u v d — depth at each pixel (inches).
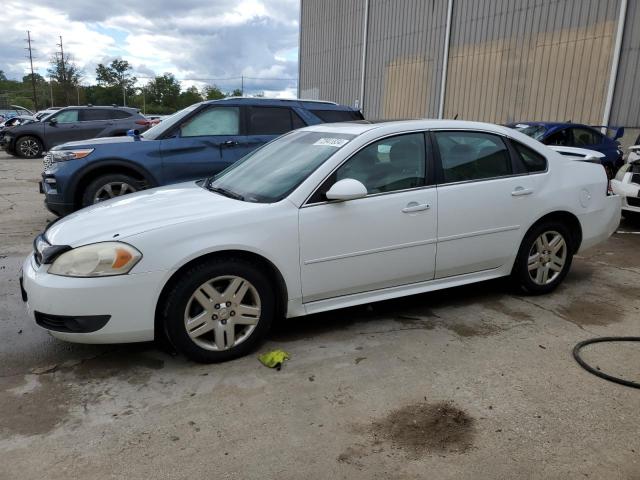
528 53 662.5
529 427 110.5
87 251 126.1
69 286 123.6
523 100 674.8
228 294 136.5
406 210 155.3
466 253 168.2
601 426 110.9
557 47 626.5
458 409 117.3
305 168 152.3
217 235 132.8
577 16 600.7
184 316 132.1
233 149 288.8
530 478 95.6
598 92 585.9
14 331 158.4
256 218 137.7
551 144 444.1
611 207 200.1
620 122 567.8
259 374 133.0
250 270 137.6
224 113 290.4
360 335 156.1
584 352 145.0
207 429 110.1
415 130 162.9
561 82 625.0
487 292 193.0
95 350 146.3
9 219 320.5
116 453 102.5
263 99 299.9
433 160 162.9
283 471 97.4
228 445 105.0
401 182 157.4
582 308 178.2
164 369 135.7
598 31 579.8
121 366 137.3
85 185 274.1
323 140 164.1
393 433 108.7
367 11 962.7
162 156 276.8
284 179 152.1
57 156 273.4
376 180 154.3
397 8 887.1
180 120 283.7
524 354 143.9
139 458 101.0
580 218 189.5
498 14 699.4
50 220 316.8
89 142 279.7
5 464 99.1
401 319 168.2
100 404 119.6
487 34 718.5
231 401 120.8
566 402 120.0
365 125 166.6
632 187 287.4
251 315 140.3
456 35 768.9
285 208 141.4
